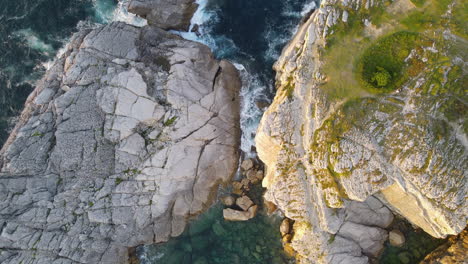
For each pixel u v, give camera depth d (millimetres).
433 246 29500
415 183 26531
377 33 28188
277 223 31828
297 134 28531
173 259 31609
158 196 31219
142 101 31641
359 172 27109
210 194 32406
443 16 27672
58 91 32562
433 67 27125
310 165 28203
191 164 31734
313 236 29469
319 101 28016
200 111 32219
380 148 27000
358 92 27734
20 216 30094
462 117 26438
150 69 32406
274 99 31141
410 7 28156
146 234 31203
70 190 30781
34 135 31438
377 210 29922
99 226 30672
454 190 26156
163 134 31641
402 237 29828
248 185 32625
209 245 31828
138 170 31297
